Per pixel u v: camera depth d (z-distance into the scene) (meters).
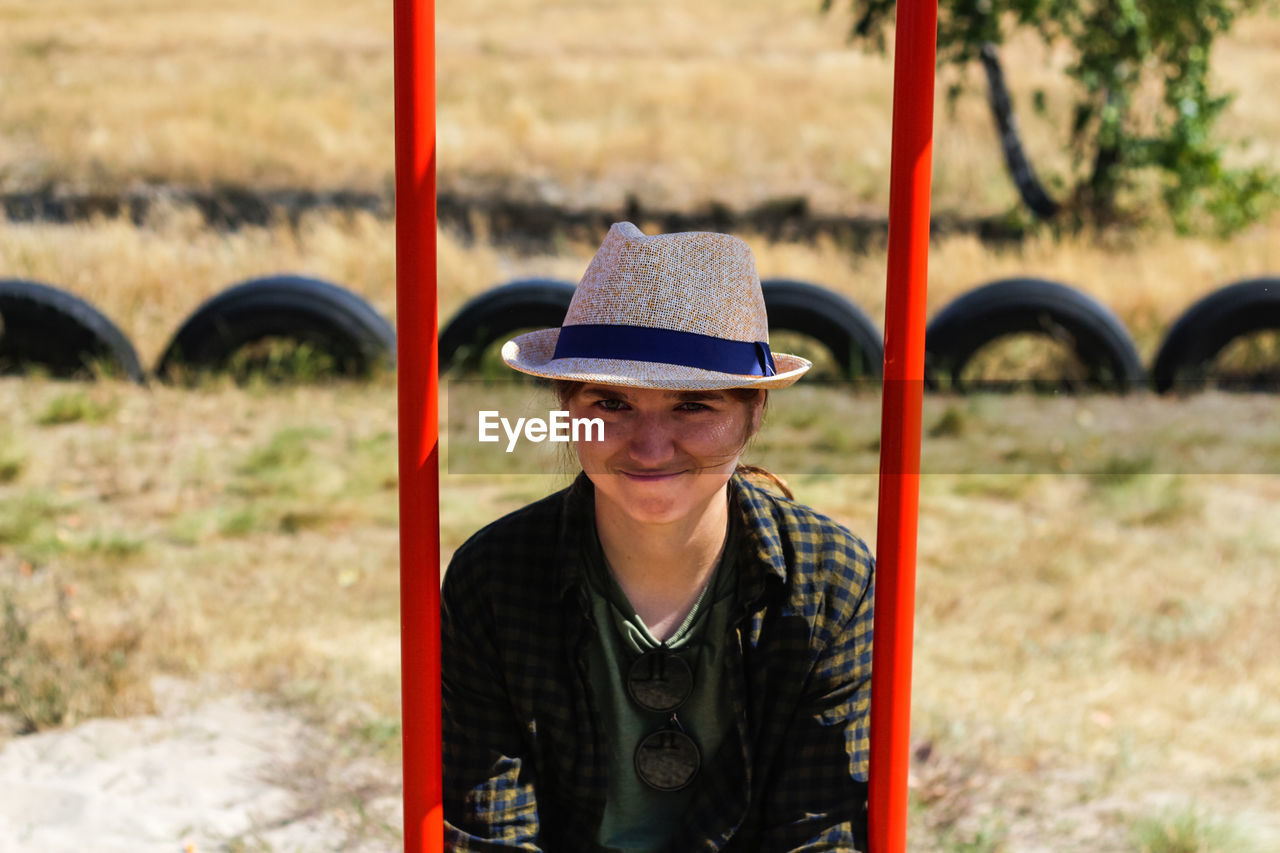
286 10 25.42
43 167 12.39
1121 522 5.61
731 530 1.73
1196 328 7.59
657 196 12.65
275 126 14.19
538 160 13.64
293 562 4.77
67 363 7.21
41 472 5.72
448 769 1.79
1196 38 11.19
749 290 1.62
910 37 1.41
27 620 3.92
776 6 28.83
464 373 6.94
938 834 3.12
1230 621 4.51
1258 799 3.34
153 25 22.31
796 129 15.30
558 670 1.73
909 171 1.42
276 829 3.04
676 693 1.72
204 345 7.21
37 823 3.02
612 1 28.92
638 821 1.80
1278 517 5.72
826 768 1.76
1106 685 3.95
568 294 7.09
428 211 1.40
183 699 3.67
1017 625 4.41
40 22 22.09
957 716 3.71
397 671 3.89
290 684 3.76
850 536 1.80
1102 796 3.32
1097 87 11.23
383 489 5.66
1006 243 10.80
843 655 1.76
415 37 1.36
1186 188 11.26
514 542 1.77
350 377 7.31
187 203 11.35
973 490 5.93
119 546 4.77
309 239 9.73
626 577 1.70
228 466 5.90
